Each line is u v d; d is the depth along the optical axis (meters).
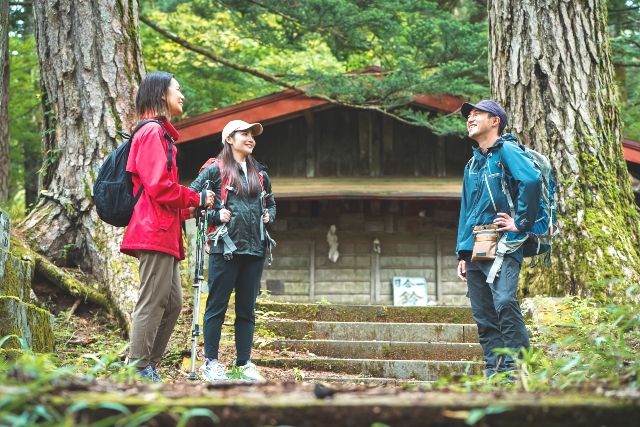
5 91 11.05
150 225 4.33
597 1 7.89
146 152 4.34
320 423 2.28
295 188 13.08
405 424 2.28
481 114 4.80
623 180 7.72
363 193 12.79
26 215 8.91
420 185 13.31
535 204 4.52
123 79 8.31
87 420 2.27
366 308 7.70
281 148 13.95
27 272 5.65
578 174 7.50
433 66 13.77
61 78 8.35
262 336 7.14
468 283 4.82
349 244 13.80
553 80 7.69
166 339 4.63
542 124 7.66
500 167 4.69
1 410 2.20
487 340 4.74
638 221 7.60
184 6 17.23
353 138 13.97
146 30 17.88
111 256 7.75
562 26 7.75
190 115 17.25
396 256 13.77
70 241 8.09
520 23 7.81
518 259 4.61
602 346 4.14
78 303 7.54
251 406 2.29
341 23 12.81
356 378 6.24
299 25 13.50
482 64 13.34
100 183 4.41
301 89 12.59
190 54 16.75
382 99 12.66
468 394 2.54
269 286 13.71
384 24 12.92
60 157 8.34
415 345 6.92
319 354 6.94
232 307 7.71
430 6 13.39
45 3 8.45
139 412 2.21
